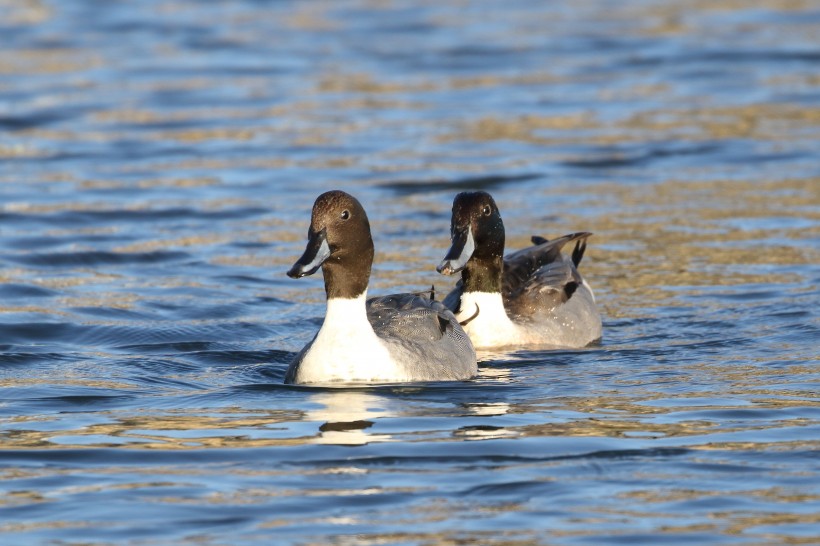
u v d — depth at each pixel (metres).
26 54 31.78
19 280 16.42
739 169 22.19
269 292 16.11
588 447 10.08
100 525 8.52
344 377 12.08
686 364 13.02
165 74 29.81
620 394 11.83
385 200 20.62
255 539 8.28
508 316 14.49
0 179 21.81
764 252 17.45
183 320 14.88
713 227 18.75
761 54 31.30
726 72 29.64
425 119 25.88
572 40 33.31
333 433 10.52
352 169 22.42
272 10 37.81
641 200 20.41
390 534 8.35
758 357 13.14
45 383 12.32
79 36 33.94
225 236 18.69
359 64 30.80
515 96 27.66
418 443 10.21
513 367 13.13
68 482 9.34
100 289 16.14
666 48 32.19
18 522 8.57
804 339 13.74
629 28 34.72
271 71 30.16
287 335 14.41
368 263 12.08
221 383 12.37
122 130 25.25
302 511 8.76
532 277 15.12
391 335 12.45
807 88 27.89
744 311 14.96
